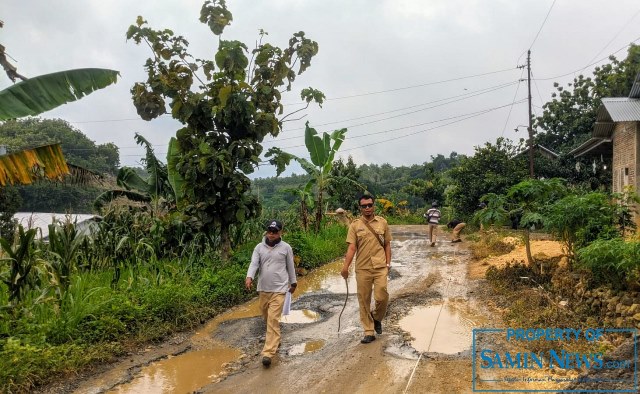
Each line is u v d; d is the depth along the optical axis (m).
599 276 6.64
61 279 6.54
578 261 7.65
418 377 4.91
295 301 8.76
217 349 6.20
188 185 9.90
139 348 6.18
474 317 7.07
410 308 7.72
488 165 24.88
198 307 7.61
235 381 5.11
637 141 13.20
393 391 4.62
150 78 10.15
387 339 6.14
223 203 10.17
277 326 5.77
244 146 10.34
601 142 16.70
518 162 25.27
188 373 5.39
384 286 6.08
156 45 9.92
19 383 4.80
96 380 5.19
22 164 5.38
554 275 7.88
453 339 6.10
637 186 13.17
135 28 9.76
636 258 5.79
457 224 18.98
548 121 31.08
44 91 5.99
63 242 6.88
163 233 10.05
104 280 7.94
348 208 25.59
